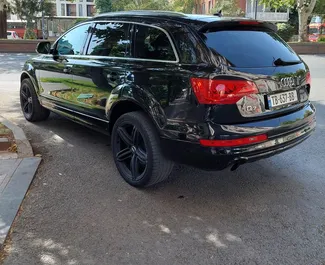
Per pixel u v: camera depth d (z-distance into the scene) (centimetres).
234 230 306
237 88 301
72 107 476
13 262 260
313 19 2878
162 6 3672
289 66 354
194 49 319
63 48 498
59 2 5859
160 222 316
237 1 2977
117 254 273
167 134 330
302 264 265
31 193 359
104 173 412
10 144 467
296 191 378
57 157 455
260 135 315
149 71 346
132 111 382
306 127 373
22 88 611
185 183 393
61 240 287
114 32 408
